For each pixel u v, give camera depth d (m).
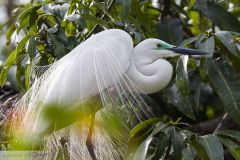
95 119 5.93
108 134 5.93
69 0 6.56
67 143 5.69
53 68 5.69
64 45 6.15
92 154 5.76
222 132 5.51
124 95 5.82
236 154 5.38
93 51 5.55
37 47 6.32
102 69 5.49
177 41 7.09
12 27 7.03
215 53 6.67
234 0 8.01
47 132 5.20
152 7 7.75
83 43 5.71
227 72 6.23
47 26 6.59
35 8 6.31
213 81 6.21
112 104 5.66
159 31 7.15
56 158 5.59
